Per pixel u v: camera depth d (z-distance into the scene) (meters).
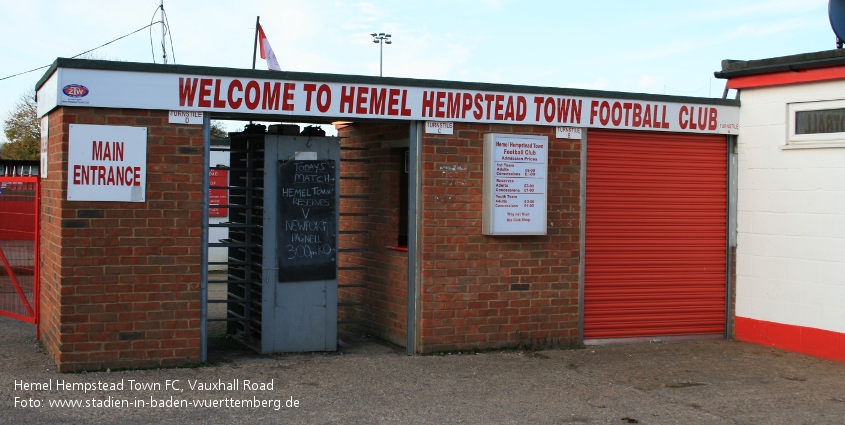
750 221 10.26
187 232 8.05
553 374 8.23
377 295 10.05
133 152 7.82
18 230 9.74
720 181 10.47
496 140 9.04
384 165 9.95
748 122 10.29
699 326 10.38
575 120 9.54
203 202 8.11
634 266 10.01
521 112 9.24
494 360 8.82
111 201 7.77
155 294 7.96
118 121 7.77
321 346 9.11
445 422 6.46
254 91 8.19
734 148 10.48
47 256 8.68
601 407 7.03
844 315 9.11
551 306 9.55
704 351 9.65
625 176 9.93
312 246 9.02
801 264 9.60
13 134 45.50
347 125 10.95
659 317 10.16
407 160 9.90
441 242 9.02
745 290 10.32
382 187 10.00
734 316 10.48
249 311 9.50
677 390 7.71
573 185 9.60
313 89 8.39
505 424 6.45
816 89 9.48
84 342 7.74
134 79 7.77
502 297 9.30
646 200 10.05
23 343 9.09
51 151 8.41
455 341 9.12
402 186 9.88
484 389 7.56
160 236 7.95
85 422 6.18
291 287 8.95
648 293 10.09
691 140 10.27
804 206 9.58
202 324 8.16
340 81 8.48
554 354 9.23
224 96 8.09
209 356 8.73
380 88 8.64
